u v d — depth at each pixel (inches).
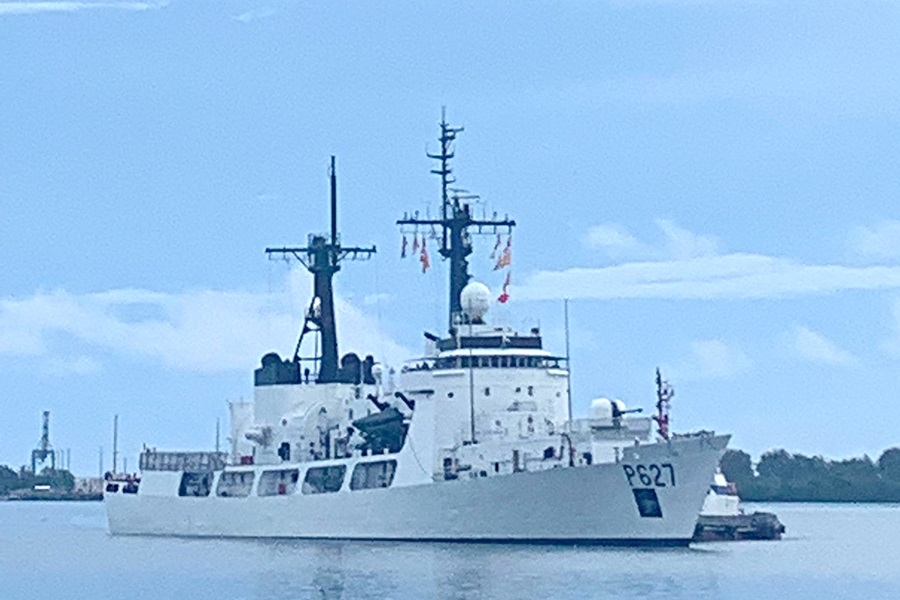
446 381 7495.1
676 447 6633.9
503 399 7470.5
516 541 7032.5
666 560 6614.2
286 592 5866.1
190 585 6373.0
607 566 6373.0
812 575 6791.3
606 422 6993.1
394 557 6914.4
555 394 7588.6
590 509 6820.9
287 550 7662.4
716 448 6594.5
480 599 5433.1
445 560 6683.1
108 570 7337.6
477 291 7765.8
